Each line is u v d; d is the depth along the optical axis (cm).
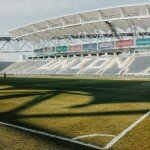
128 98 1349
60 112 907
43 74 6969
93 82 3042
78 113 886
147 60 5984
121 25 6825
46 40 8794
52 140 560
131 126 690
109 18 6525
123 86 2306
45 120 766
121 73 5603
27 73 7525
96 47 7144
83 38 7912
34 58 9038
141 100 1258
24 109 982
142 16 5903
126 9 6097
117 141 552
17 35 8838
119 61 6419
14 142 546
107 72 5888
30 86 2322
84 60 7206
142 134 609
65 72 6650
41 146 519
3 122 743
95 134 606
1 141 554
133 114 872
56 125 698
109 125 699
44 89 1969
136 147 511
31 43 9081
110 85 2453
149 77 4738
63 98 1361
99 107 1026
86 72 6238
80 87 2194
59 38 8444
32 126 689
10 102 1193
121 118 798
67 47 7788
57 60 7900
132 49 6838
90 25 7038
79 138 573
